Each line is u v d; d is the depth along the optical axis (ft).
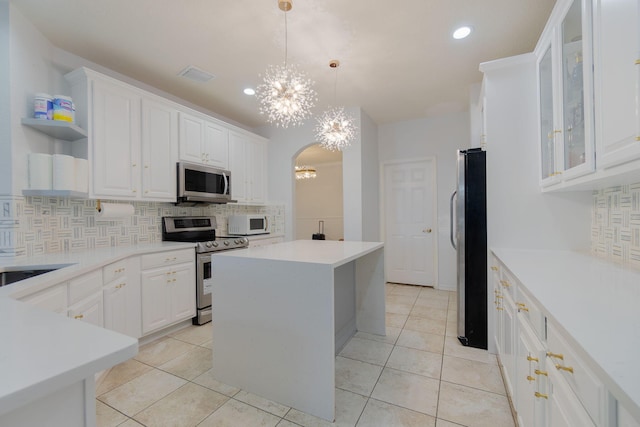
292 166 14.57
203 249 9.89
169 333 9.10
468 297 8.04
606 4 3.78
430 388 6.12
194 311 9.70
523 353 4.21
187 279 9.46
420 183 14.78
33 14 6.52
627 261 5.27
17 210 6.25
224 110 12.84
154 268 8.42
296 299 5.58
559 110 5.54
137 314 7.88
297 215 28.37
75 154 7.82
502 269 6.10
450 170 13.92
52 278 4.57
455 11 6.69
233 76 9.69
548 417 3.17
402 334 8.93
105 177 7.96
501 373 6.64
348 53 8.41
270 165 14.98
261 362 5.93
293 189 14.60
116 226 9.09
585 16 4.29
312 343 5.42
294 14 6.70
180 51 8.21
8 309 2.79
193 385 6.30
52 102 6.77
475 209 7.99
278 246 8.17
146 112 9.13
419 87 10.76
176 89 10.67
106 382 6.40
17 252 6.23
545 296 3.41
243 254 6.55
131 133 8.67
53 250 7.29
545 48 6.37
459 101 12.18
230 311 6.29
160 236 10.55
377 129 15.31
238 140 12.93
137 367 7.04
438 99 11.94
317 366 5.36
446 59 8.80
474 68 9.35
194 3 6.30
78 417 1.95
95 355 1.87
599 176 4.19
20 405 1.46
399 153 14.92
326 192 27.20
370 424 5.10
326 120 10.32
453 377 6.52
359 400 5.76
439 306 11.55
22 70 6.48
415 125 14.56
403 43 7.94
